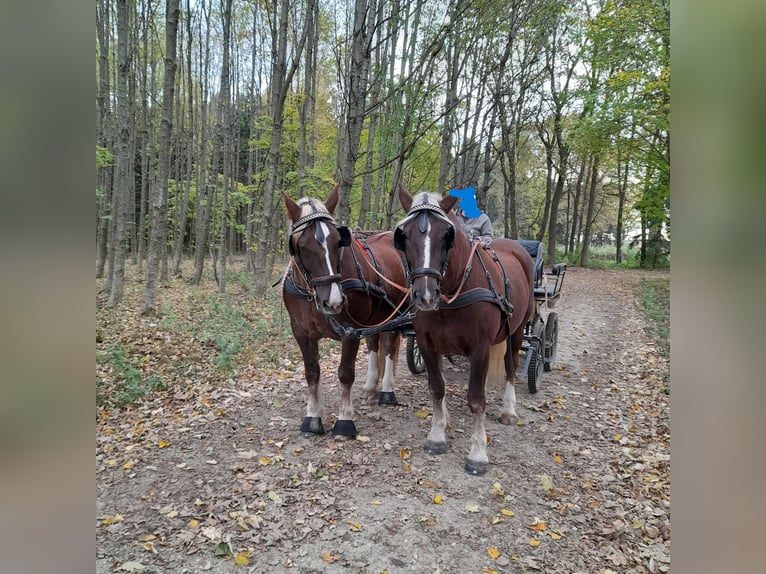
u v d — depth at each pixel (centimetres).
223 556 318
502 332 480
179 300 1254
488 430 521
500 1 1009
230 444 477
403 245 396
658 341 912
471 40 1083
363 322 495
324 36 1659
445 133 1245
